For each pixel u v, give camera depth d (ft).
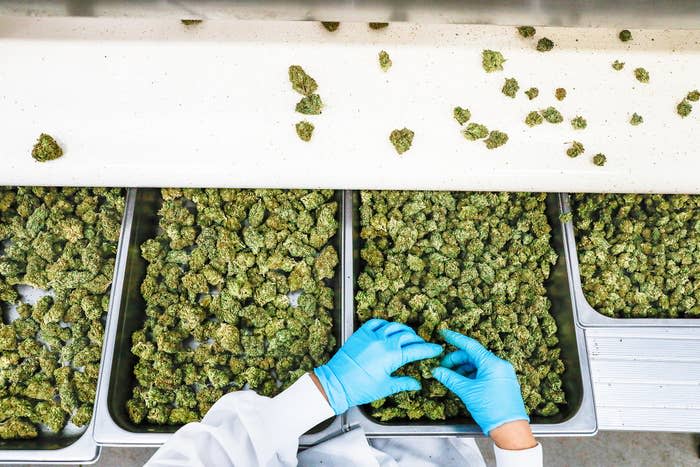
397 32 4.93
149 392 5.30
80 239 5.81
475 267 5.72
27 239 5.85
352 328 5.39
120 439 5.02
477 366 5.08
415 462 5.42
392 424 5.10
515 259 5.74
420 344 5.02
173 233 5.78
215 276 5.69
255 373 5.42
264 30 4.89
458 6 4.06
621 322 5.48
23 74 4.70
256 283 5.75
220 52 4.83
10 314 5.85
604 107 4.85
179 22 4.88
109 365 5.17
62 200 5.84
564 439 7.66
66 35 4.81
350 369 4.85
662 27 4.30
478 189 4.91
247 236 5.76
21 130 4.59
